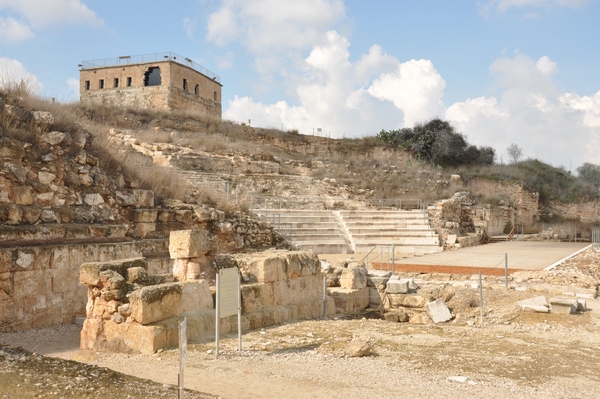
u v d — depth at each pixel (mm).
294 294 11461
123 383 5102
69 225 11523
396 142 56000
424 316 13344
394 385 6105
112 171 14586
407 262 18484
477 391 5934
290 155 45031
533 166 52438
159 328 7668
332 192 34156
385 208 32500
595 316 11555
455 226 29734
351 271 14508
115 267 8320
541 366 7219
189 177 27984
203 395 5277
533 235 37125
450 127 58469
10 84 13250
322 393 5750
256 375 6430
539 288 14586
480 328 10742
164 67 58812
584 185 50656
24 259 9734
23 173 11109
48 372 5047
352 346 7648
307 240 24109
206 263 10281
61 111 13859
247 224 18859
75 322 10484
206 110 66938
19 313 9609
